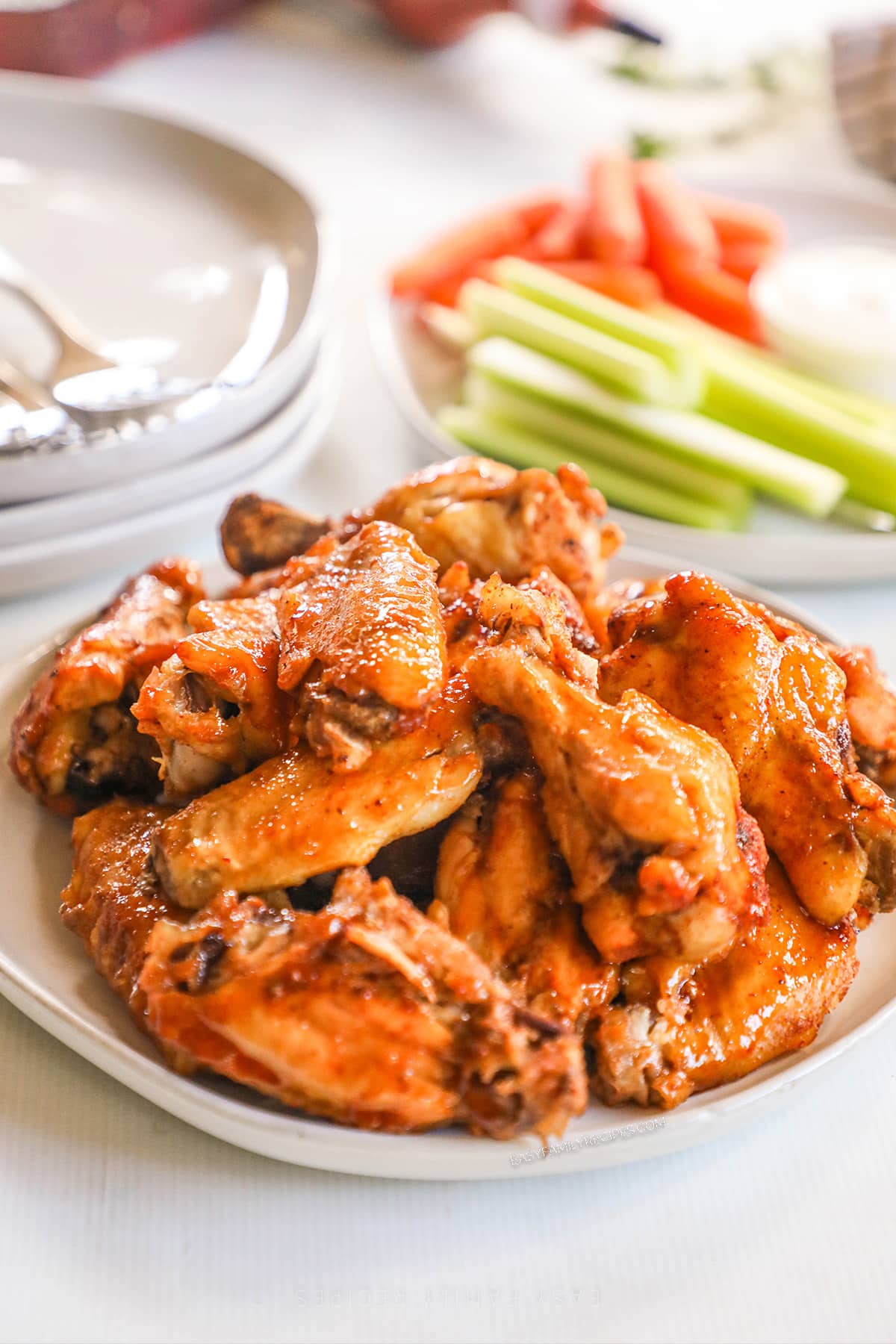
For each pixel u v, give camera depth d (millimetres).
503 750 533
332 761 521
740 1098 499
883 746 561
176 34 1225
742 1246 506
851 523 794
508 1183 513
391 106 1180
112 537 673
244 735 539
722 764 512
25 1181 504
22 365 745
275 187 876
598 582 598
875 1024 520
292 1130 483
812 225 1044
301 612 538
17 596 682
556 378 804
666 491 786
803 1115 533
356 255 977
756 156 1159
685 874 494
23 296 769
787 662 549
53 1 1098
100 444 674
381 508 595
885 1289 500
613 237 914
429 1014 488
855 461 798
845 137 1157
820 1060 509
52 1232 496
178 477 684
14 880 554
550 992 508
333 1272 495
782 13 1401
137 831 548
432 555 589
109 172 917
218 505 695
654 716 516
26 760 562
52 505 662
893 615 702
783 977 520
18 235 854
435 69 1247
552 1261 500
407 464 772
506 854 524
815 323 872
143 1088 497
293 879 515
